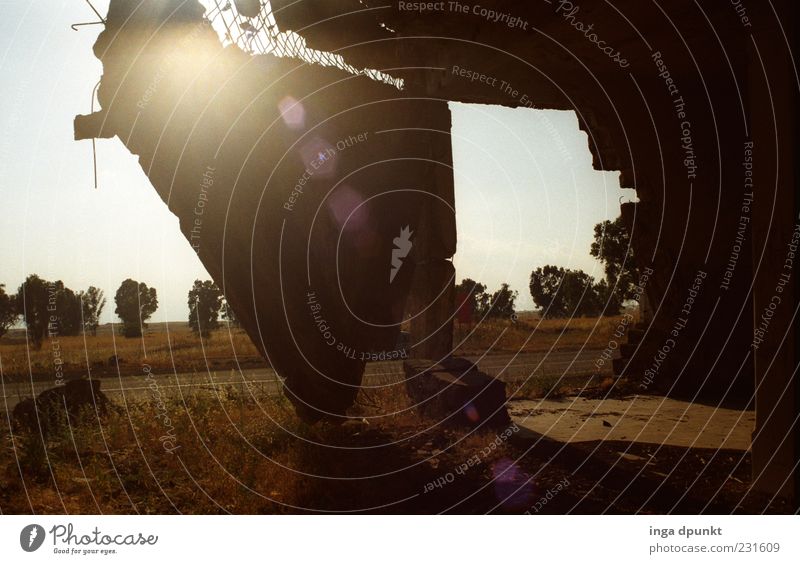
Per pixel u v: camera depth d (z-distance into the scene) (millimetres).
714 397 10891
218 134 6559
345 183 7199
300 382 7066
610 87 11672
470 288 27016
